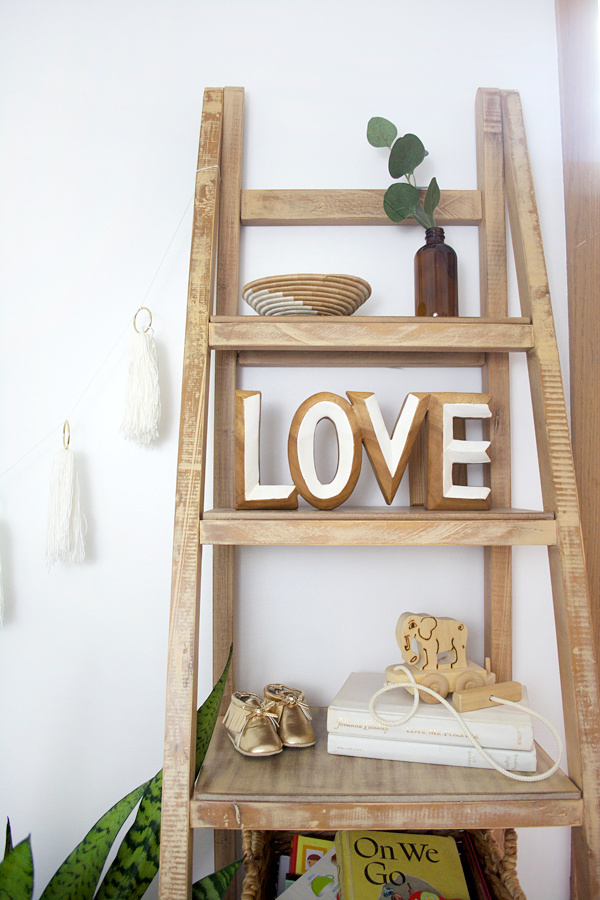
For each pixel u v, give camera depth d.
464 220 1.04
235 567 1.03
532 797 0.75
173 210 1.07
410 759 0.82
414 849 0.85
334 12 1.08
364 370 1.05
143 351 1.00
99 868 0.80
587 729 0.77
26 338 1.06
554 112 1.08
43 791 1.02
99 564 1.04
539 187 1.07
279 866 0.95
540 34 1.08
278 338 0.83
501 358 1.02
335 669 1.03
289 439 0.89
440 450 0.90
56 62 1.08
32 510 1.04
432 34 1.08
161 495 1.04
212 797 0.74
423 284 0.97
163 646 1.03
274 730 0.86
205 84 1.08
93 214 1.07
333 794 0.74
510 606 1.00
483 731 0.80
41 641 1.03
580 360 1.03
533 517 0.81
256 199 1.03
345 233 1.07
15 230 1.07
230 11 1.09
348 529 0.79
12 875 0.76
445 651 0.90
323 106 1.08
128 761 1.02
